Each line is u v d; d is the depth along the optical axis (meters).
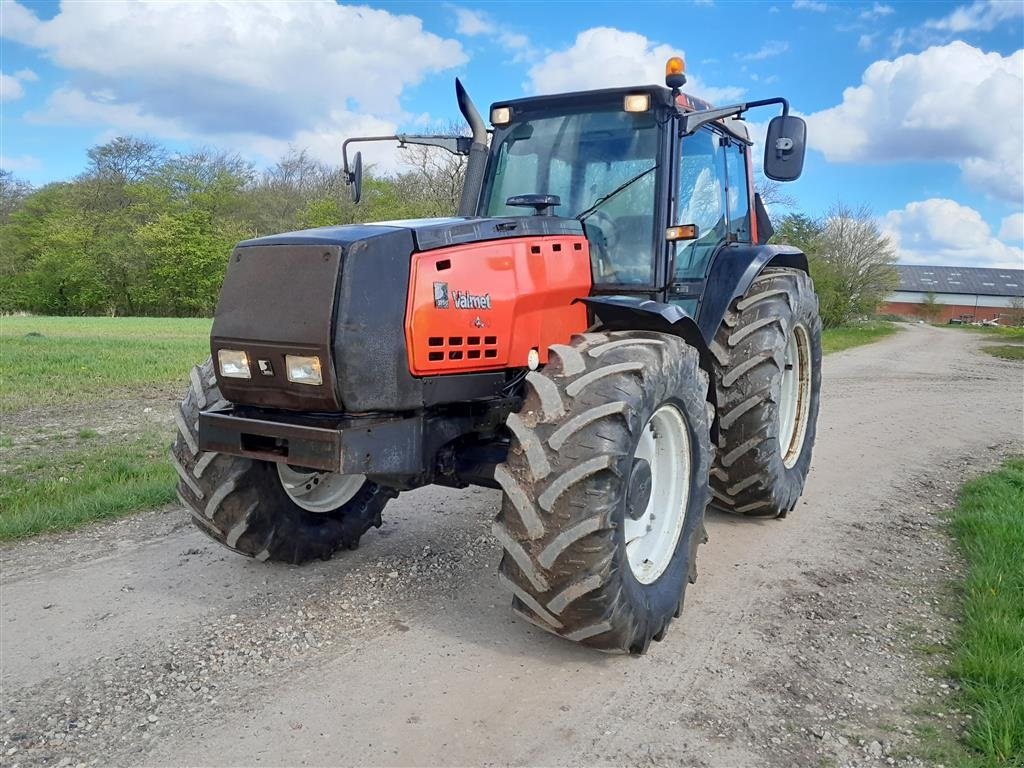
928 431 8.55
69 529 5.05
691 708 2.97
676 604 3.53
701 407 3.69
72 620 3.71
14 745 2.73
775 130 4.09
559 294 3.77
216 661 3.31
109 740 2.76
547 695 3.05
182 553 4.60
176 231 57.19
